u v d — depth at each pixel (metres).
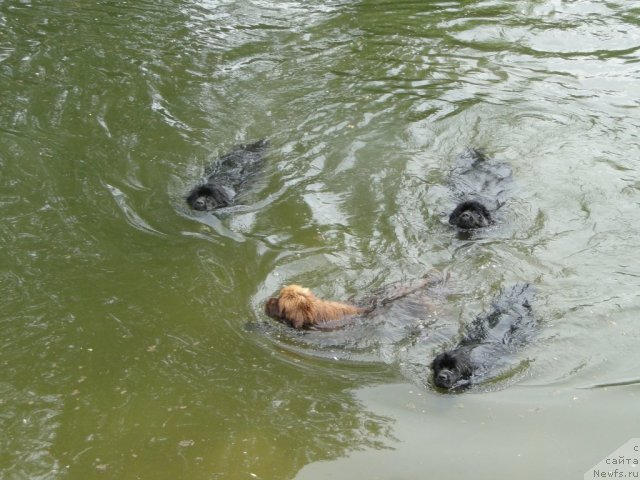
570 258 10.59
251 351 9.12
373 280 10.40
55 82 16.12
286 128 14.66
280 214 11.99
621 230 11.17
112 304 9.96
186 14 19.98
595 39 18.23
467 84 16.19
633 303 9.52
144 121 14.77
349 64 17.31
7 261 10.84
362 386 8.52
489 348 8.78
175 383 8.60
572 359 8.66
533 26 19.08
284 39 18.66
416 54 17.77
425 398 8.27
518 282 10.14
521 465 7.23
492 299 9.81
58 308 9.90
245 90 16.09
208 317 9.72
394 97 15.69
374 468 7.34
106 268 10.71
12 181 12.75
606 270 10.27
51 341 9.30
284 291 9.65
